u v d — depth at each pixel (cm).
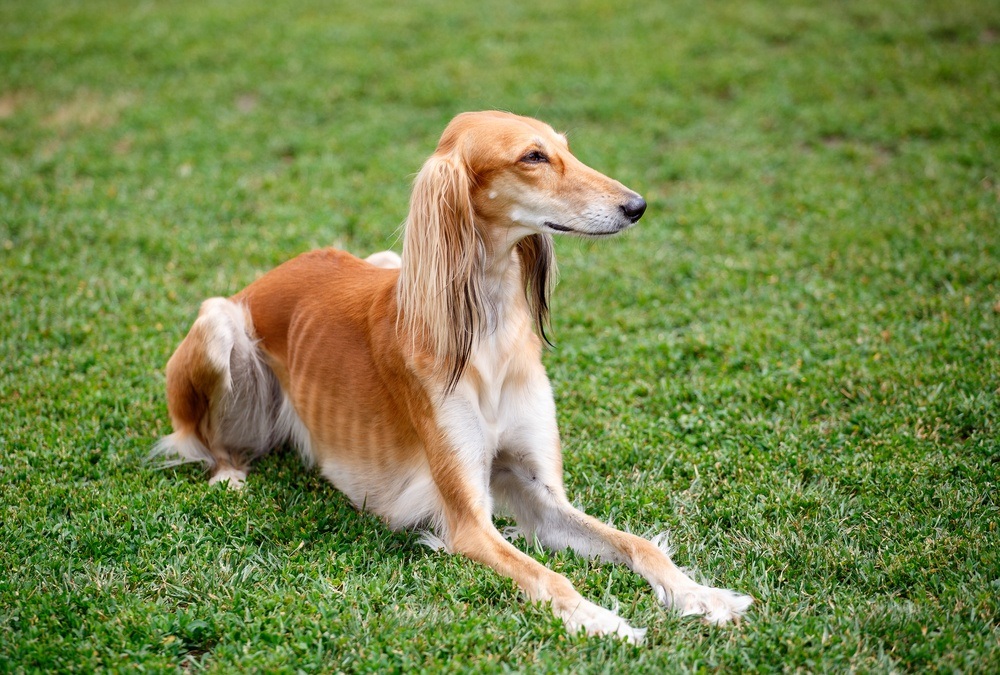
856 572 386
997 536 400
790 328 610
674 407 534
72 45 1253
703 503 446
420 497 436
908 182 834
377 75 1137
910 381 529
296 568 395
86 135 993
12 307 648
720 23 1259
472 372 420
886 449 471
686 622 360
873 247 715
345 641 346
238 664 335
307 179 879
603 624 354
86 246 750
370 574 396
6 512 433
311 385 472
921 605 359
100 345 602
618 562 404
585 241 448
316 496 463
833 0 1326
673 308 653
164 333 623
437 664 334
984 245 699
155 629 352
